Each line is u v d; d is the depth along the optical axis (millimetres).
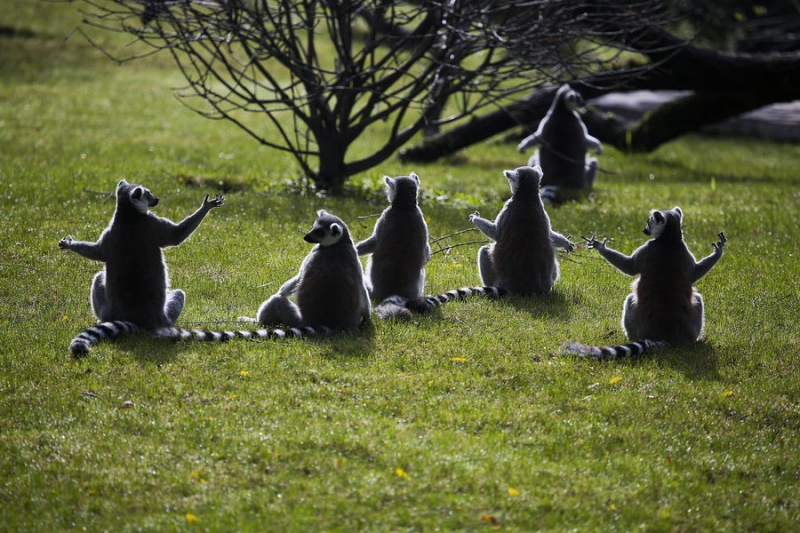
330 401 9492
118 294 10945
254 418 9023
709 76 25500
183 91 37906
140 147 26047
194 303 12516
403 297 12609
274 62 43031
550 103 27531
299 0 22750
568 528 7457
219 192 20109
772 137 40000
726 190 24156
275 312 11594
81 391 9516
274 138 30266
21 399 9336
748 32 46438
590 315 12836
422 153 28109
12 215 16344
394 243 12797
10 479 7922
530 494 7898
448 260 15617
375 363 10531
